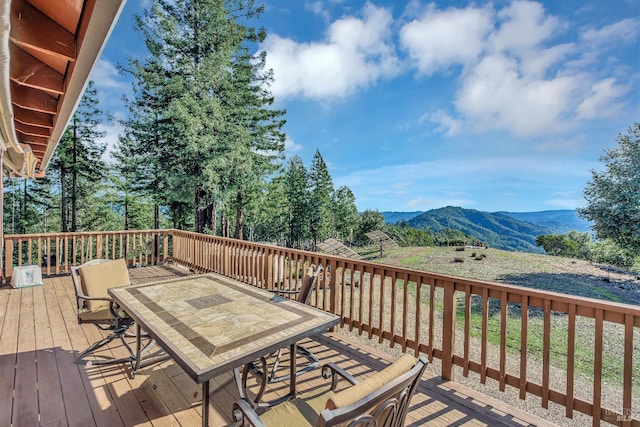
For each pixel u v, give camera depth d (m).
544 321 2.17
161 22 11.40
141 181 16.44
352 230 40.81
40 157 5.93
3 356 2.93
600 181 13.47
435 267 17.11
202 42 12.09
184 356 1.53
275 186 23.84
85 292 3.11
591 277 13.51
